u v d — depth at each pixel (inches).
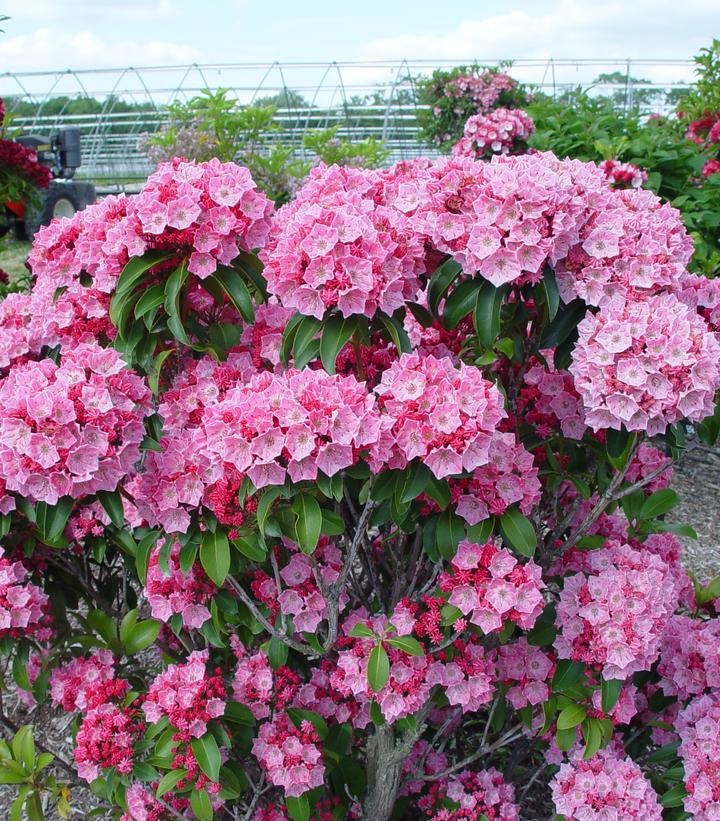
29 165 293.4
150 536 110.7
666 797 105.8
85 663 125.3
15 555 121.9
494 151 366.3
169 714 102.3
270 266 98.4
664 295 101.3
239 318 124.3
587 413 97.7
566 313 105.2
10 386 101.9
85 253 115.5
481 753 117.2
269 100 869.2
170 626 127.3
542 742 130.1
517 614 99.3
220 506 100.2
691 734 108.1
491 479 97.4
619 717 107.9
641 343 93.1
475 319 100.9
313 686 117.7
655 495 135.6
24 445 92.8
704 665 113.3
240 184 109.7
